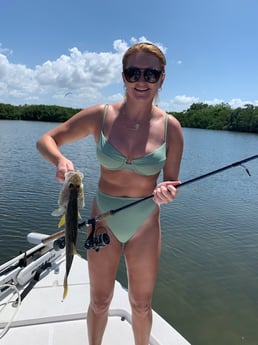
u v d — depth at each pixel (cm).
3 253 841
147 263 267
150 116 264
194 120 10000
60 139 275
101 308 274
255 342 588
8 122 7556
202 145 4359
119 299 365
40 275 406
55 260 441
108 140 260
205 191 1675
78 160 2452
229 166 266
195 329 616
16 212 1120
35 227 998
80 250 838
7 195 1324
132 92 255
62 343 309
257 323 633
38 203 1230
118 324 335
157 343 310
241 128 8756
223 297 709
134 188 262
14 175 1736
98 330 278
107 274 270
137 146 257
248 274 799
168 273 795
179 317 646
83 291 379
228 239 1009
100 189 277
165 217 1198
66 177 228
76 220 224
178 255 888
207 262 854
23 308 345
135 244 266
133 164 256
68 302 358
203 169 2345
